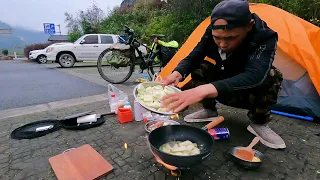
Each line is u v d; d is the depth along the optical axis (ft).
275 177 3.93
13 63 34.22
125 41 12.60
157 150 3.10
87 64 28.99
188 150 3.61
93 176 3.85
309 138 5.43
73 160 4.35
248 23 3.62
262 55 3.67
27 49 55.83
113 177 3.92
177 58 8.61
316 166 4.25
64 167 4.12
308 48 5.92
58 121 6.44
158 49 13.47
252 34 3.93
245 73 3.47
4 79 15.70
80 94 10.56
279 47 6.42
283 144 4.90
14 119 6.91
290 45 6.20
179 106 2.96
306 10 12.76
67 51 24.11
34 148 4.99
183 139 4.20
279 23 6.62
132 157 4.58
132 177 3.92
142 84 4.28
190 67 5.11
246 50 4.13
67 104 8.62
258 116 5.13
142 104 3.53
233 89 3.16
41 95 10.41
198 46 5.30
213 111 6.51
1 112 7.66
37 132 5.68
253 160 4.17
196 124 6.31
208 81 5.57
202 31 8.04
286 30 6.40
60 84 13.37
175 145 3.83
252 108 5.10
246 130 5.86
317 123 6.36
